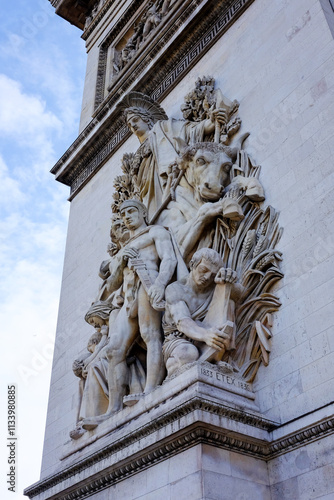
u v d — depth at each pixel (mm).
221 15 17219
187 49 18312
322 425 8422
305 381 9188
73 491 11000
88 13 31297
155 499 8734
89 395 12383
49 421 16984
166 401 9320
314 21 12891
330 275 9648
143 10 25172
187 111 15578
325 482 8117
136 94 17125
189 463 8422
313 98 11836
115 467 9797
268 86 13500
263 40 14578
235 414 8773
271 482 8852
